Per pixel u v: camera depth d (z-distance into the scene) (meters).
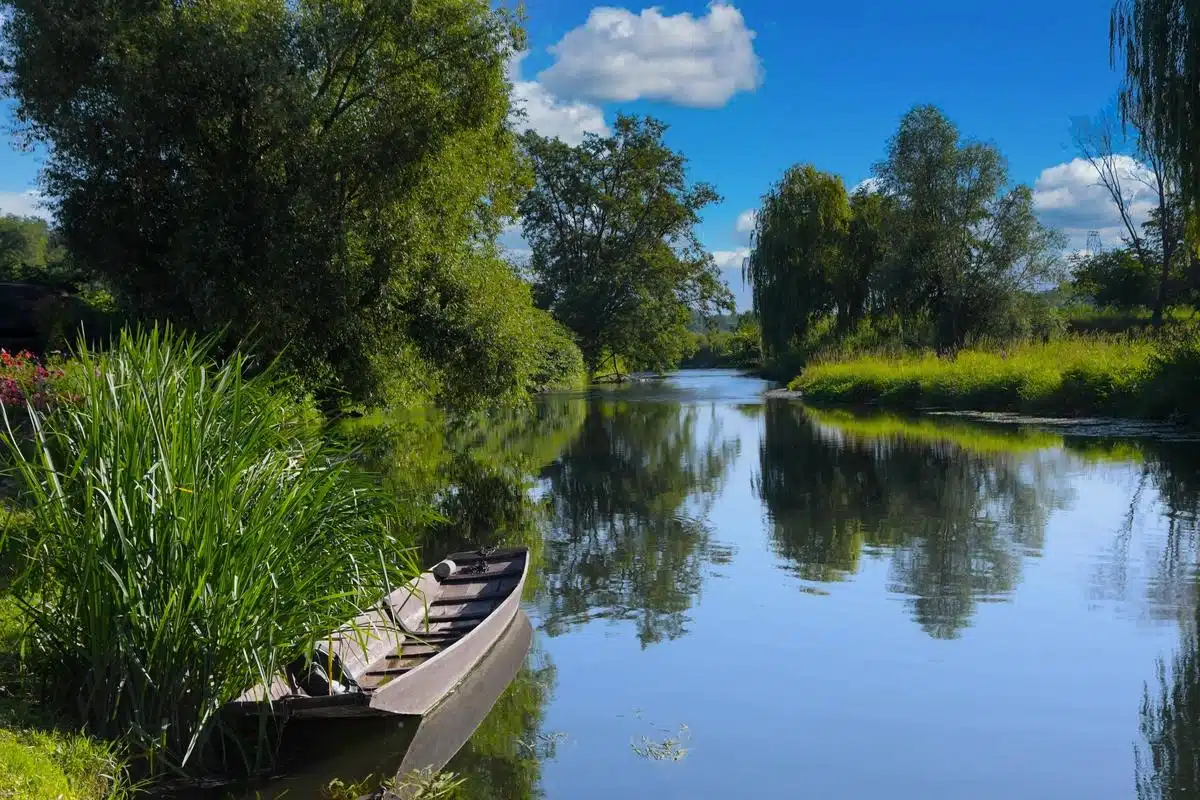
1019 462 16.89
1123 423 21.95
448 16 15.38
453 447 21.88
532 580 9.56
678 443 22.25
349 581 5.89
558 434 25.09
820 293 46.59
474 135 16.48
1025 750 5.45
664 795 4.96
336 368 16.50
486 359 17.33
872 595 8.75
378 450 19.97
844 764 5.32
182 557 5.10
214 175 14.51
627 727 5.84
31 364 11.87
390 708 5.39
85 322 19.44
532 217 53.88
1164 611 7.96
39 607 5.34
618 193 52.97
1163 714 5.89
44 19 13.59
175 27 13.87
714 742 5.62
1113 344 26.55
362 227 15.27
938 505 13.27
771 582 9.33
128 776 4.74
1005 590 8.77
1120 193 44.22
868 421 26.38
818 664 6.93
